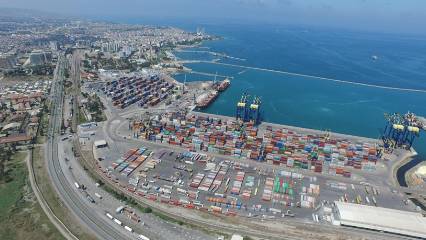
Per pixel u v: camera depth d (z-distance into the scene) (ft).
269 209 632.38
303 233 570.87
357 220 583.17
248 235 559.79
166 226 573.74
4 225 582.76
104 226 568.41
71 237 547.08
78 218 587.68
